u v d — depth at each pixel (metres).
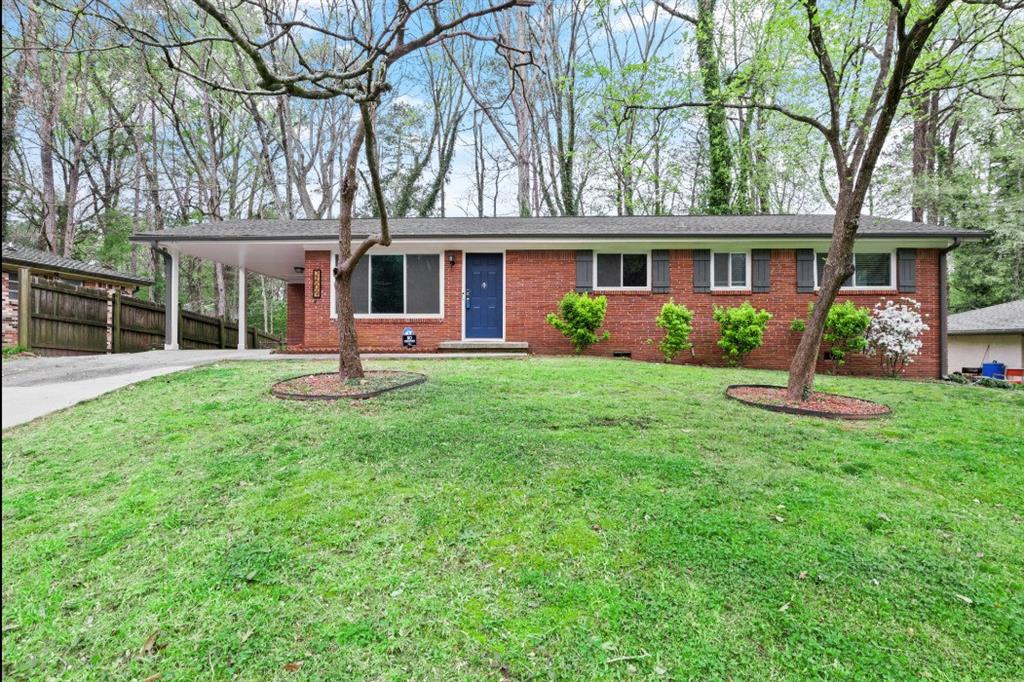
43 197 18.45
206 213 21.78
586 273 11.16
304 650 1.94
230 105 18.73
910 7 5.43
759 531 2.79
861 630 2.06
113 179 22.81
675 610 2.15
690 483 3.40
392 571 2.42
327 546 2.63
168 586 2.32
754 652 1.93
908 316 9.89
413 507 3.02
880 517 3.02
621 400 5.81
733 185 17.00
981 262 18.44
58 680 1.83
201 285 27.53
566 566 2.46
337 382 6.37
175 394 5.77
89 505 3.08
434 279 11.32
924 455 4.16
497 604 2.19
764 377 8.20
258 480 3.41
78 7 3.65
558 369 8.04
